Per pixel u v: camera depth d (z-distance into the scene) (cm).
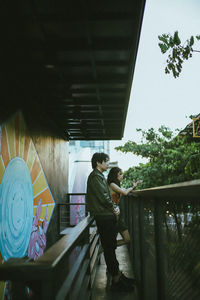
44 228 719
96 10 356
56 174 884
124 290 368
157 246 217
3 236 445
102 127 987
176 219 148
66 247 127
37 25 370
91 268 330
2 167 445
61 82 539
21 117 544
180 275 139
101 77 545
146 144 1349
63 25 376
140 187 1205
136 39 401
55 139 875
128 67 490
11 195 487
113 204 364
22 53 436
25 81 529
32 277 95
